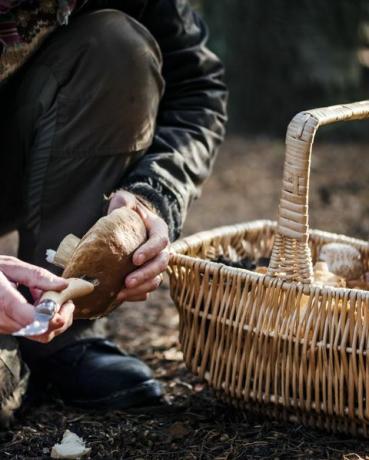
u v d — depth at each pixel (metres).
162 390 1.98
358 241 2.10
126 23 1.91
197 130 2.03
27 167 1.93
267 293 1.67
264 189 4.91
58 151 1.87
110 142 1.87
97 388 1.91
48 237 1.89
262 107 6.34
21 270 1.45
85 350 1.95
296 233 1.62
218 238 2.05
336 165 5.34
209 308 1.78
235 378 1.75
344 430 1.69
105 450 1.70
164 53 2.07
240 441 1.71
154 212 1.82
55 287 1.42
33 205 1.91
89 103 1.85
